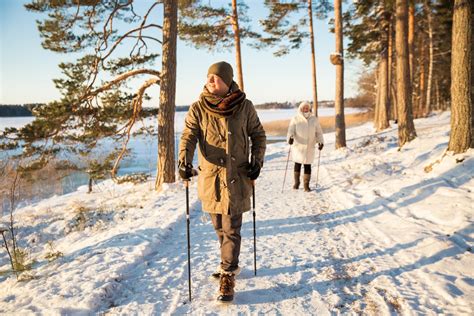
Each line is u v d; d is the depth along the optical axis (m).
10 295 2.81
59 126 8.12
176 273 3.24
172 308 2.59
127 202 7.04
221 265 2.75
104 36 8.21
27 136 7.73
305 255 3.61
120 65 8.90
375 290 2.79
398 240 3.79
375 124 23.62
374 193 5.95
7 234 5.70
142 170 14.56
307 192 6.83
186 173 2.60
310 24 18.08
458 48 6.10
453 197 4.80
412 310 2.43
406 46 9.97
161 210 5.68
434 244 3.52
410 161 7.83
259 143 2.85
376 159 9.05
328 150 13.49
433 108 34.03
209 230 4.61
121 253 3.63
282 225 4.71
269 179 8.66
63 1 7.88
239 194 2.71
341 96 12.23
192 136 2.69
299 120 6.86
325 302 2.64
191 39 14.92
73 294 2.73
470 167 5.66
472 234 3.66
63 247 4.68
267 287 2.92
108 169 10.27
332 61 12.15
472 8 6.18
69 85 8.11
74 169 10.62
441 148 7.72
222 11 14.55
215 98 2.65
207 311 2.54
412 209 4.81
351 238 4.05
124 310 2.56
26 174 8.34
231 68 2.69
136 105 8.71
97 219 5.89
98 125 8.77
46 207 8.11
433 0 19.34
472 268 2.99
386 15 20.23
